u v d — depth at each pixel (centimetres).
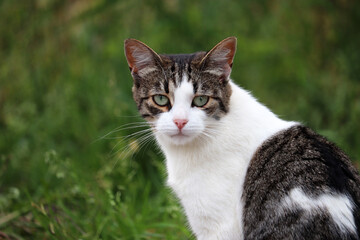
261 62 818
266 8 884
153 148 642
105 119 703
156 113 453
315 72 808
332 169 397
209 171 430
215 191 425
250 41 822
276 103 771
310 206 380
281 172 404
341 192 387
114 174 621
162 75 447
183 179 440
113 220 551
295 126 437
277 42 832
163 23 812
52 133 718
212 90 442
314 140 421
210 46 795
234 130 434
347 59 782
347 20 838
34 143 713
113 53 761
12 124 731
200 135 435
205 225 435
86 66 791
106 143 672
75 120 720
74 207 588
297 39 840
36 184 655
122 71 730
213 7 857
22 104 762
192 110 440
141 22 837
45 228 511
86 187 588
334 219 376
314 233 374
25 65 807
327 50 830
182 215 549
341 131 679
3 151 716
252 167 421
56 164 590
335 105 708
